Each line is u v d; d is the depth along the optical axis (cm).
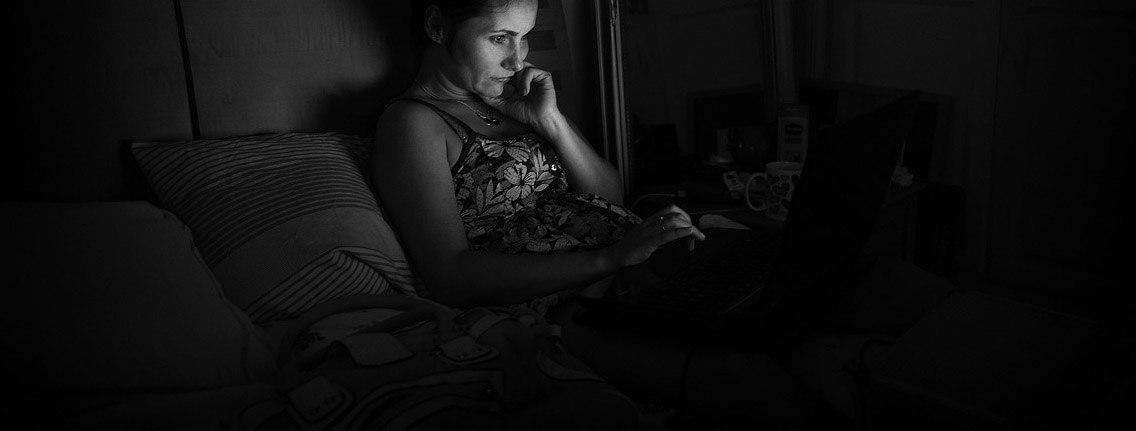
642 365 124
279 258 129
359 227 136
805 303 134
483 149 154
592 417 104
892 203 194
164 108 143
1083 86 200
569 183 171
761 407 113
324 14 158
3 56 128
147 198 143
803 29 257
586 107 221
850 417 109
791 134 204
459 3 148
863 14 242
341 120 162
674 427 112
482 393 100
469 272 138
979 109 222
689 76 216
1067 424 106
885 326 127
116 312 106
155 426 96
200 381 106
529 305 145
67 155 135
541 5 198
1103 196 202
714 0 218
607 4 191
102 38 136
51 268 107
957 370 105
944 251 231
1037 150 212
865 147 120
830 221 120
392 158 144
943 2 222
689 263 149
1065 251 213
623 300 131
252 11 150
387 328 115
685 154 221
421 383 99
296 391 98
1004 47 212
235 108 149
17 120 130
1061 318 122
